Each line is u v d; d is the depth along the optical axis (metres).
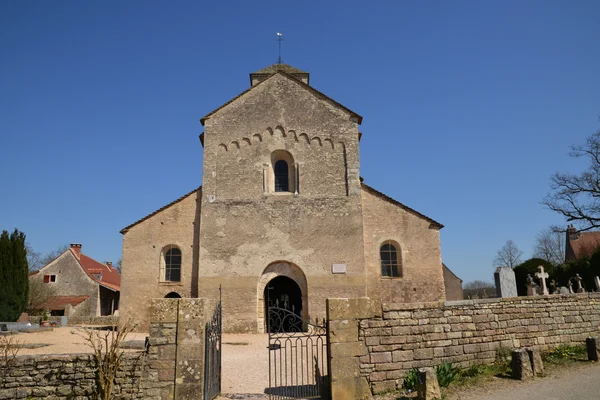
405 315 11.35
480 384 10.77
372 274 23.20
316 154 24.62
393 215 24.00
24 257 31.03
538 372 11.41
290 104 25.31
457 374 11.37
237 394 11.37
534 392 9.97
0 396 9.60
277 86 25.61
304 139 24.84
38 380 9.80
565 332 13.94
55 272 45.56
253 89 25.55
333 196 23.97
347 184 24.14
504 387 10.48
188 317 10.18
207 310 10.55
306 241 23.28
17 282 30.23
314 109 25.25
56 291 44.84
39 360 9.90
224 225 23.41
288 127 24.95
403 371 10.95
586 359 12.65
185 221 23.92
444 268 41.50
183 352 9.99
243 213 23.58
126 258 23.39
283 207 23.75
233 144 24.70
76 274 45.41
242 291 22.56
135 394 9.77
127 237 23.66
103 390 9.64
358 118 25.11
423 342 11.39
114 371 9.77
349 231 23.41
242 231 23.33
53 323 30.80
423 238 23.70
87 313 43.34
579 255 45.94
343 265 22.97
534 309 13.55
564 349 13.48
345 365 10.45
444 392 10.26
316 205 23.81
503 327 12.80
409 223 23.91
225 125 24.95
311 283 22.72
